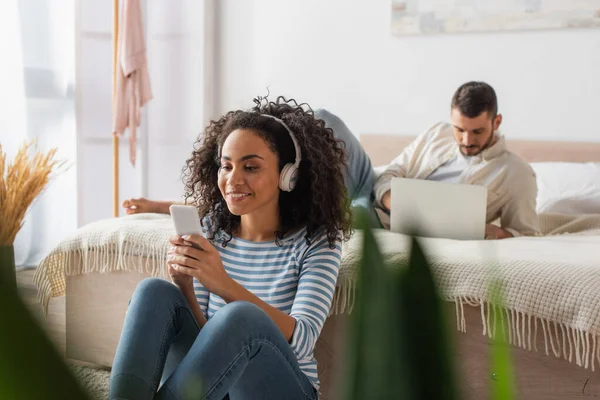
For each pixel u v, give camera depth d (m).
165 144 4.10
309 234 1.47
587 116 3.17
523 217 2.40
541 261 1.56
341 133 2.35
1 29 3.54
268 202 1.48
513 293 1.51
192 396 0.44
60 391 0.22
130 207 2.30
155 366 1.27
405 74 3.56
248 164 1.44
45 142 3.71
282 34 3.88
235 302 1.24
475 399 1.57
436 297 0.33
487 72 3.37
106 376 2.08
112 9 3.85
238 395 1.27
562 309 1.45
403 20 3.51
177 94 4.09
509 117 3.34
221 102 4.11
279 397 1.27
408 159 2.65
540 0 3.19
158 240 1.90
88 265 2.02
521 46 3.28
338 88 3.75
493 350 0.36
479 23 3.34
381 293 0.33
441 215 2.06
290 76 3.89
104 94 3.89
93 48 3.84
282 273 1.47
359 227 0.34
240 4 3.99
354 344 0.34
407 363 0.33
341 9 3.70
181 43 4.06
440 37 3.46
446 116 3.48
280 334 1.26
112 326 2.05
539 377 1.52
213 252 1.35
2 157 2.35
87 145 3.87
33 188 2.39
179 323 1.36
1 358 0.22
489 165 2.44
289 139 1.47
